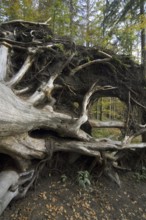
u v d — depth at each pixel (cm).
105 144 609
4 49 554
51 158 559
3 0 1044
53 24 982
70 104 655
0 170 442
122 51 897
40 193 504
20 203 461
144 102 782
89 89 666
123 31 934
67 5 1106
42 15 1020
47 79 592
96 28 1015
